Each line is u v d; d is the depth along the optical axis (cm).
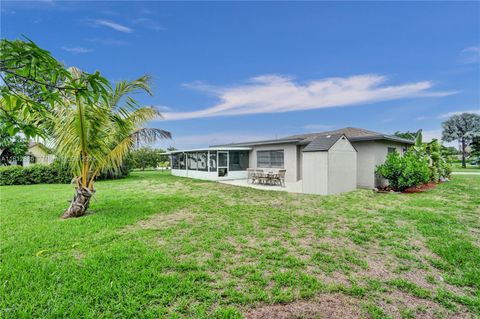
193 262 364
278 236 488
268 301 274
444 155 1728
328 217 630
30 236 478
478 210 696
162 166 3488
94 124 626
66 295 279
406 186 1058
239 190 1162
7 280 309
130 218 616
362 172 1221
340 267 357
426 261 379
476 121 3872
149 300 272
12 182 1423
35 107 204
